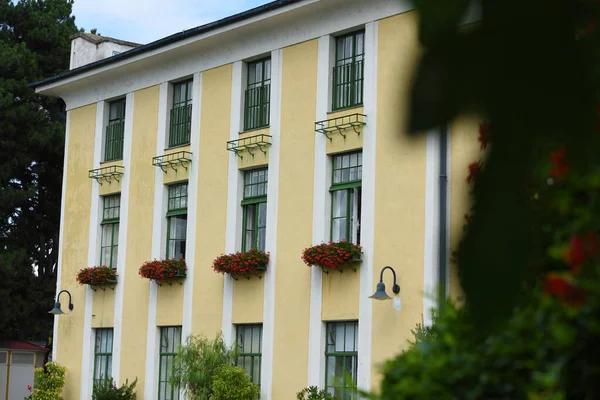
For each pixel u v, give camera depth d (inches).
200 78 881.5
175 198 898.7
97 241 967.0
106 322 941.8
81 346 964.6
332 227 757.9
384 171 715.4
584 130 46.8
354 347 729.0
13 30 1569.9
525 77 47.2
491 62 47.5
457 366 111.9
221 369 772.6
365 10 736.3
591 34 46.8
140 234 919.7
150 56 903.7
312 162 772.6
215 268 818.8
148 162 921.5
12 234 1482.5
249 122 838.5
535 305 78.0
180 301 871.7
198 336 832.3
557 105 46.9
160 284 892.0
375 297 658.8
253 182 830.5
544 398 102.3
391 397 117.5
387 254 708.0
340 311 736.3
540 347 103.2
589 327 97.3
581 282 74.1
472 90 47.7
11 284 1384.1
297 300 770.2
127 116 950.4
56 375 966.4
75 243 991.0
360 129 737.6
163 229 900.6
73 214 999.0
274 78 812.6
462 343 112.6
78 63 1104.8
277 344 780.6
